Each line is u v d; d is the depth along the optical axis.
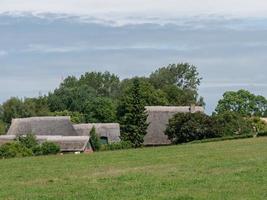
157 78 177.25
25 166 47.88
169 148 62.53
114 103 144.00
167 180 33.56
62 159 53.91
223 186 30.31
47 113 148.38
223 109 150.62
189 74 179.88
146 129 105.00
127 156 53.50
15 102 152.62
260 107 151.75
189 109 108.44
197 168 39.75
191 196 27.33
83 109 150.38
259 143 63.12
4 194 30.50
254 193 27.70
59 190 31.23
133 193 28.88
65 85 195.38
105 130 107.25
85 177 37.28
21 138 77.00
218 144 64.75
